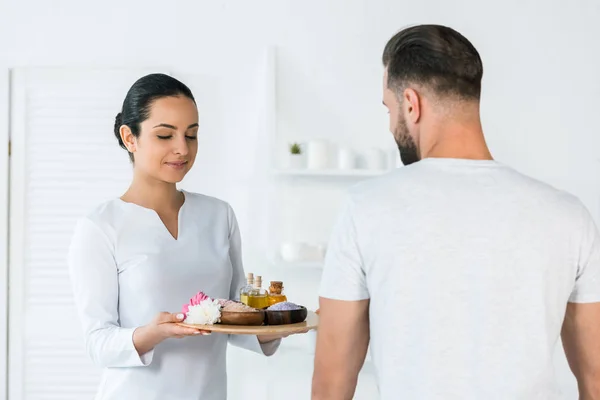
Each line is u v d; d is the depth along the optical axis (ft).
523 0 10.50
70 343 10.42
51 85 10.50
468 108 4.25
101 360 6.06
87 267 6.21
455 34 4.29
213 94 10.55
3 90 10.48
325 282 4.32
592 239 4.17
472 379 3.99
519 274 4.01
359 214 4.18
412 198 4.10
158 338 5.85
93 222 6.28
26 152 10.50
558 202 4.15
